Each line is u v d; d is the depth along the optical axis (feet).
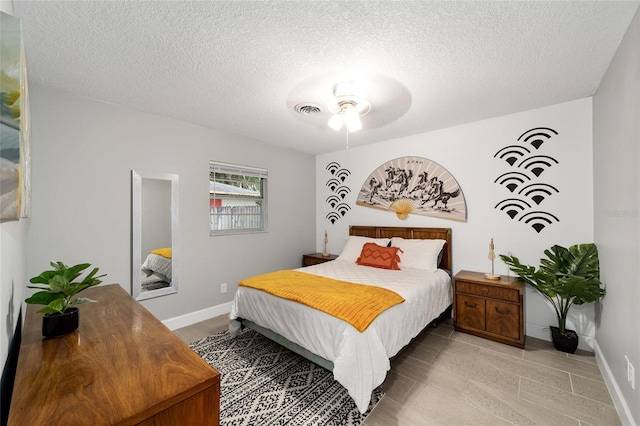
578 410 5.70
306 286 7.85
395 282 8.48
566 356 7.84
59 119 7.60
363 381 5.43
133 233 8.93
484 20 4.97
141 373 2.94
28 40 5.43
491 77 7.04
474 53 5.98
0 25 2.54
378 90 7.71
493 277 9.22
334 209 15.07
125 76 6.91
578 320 8.43
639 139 4.84
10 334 3.46
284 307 7.15
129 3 4.52
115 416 2.33
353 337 5.66
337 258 12.88
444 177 11.22
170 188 9.86
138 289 9.03
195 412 2.75
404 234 12.17
